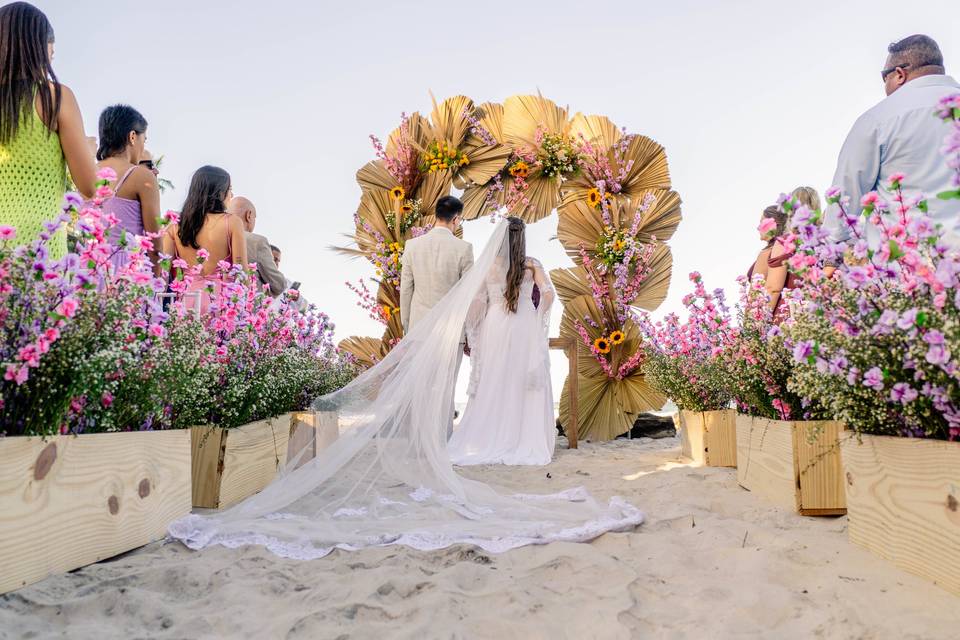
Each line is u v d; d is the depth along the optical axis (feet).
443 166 25.32
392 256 24.59
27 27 8.14
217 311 10.89
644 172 25.13
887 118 9.11
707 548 8.10
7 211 8.07
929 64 9.48
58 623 5.92
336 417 13.70
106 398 7.92
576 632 5.81
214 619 5.98
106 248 7.02
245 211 17.20
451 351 12.80
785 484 10.00
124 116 11.37
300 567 7.68
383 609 6.24
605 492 12.42
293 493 10.66
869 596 6.17
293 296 12.98
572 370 21.90
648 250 24.17
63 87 8.54
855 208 9.53
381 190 25.73
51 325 6.68
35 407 6.64
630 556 8.01
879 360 6.80
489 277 19.16
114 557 7.82
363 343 24.84
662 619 6.06
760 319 11.03
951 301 5.91
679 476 13.57
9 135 8.00
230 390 10.63
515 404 18.70
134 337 7.91
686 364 15.87
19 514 6.40
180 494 9.30
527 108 25.72
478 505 10.81
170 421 9.70
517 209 25.38
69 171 8.91
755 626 5.77
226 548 8.34
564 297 24.64
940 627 5.41
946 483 6.15
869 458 7.49
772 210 15.05
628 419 23.81
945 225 8.58
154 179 11.42
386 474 11.89
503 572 7.47
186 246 13.25
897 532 6.95
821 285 7.45
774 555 7.49
